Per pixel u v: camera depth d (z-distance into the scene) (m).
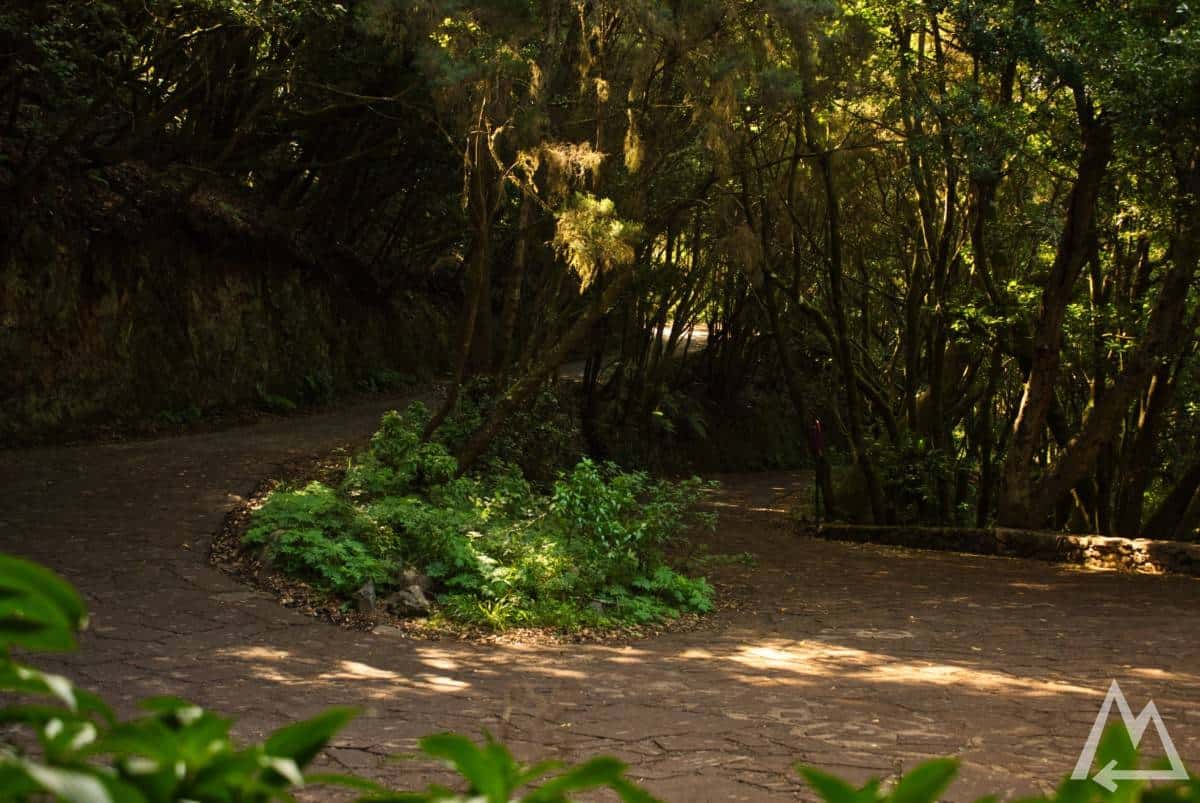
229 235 21.14
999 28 13.91
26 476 13.07
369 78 19.00
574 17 13.78
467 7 12.08
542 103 12.70
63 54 14.17
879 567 14.75
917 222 20.44
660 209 16.62
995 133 15.21
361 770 4.87
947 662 8.19
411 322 29.23
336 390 24.58
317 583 9.45
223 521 11.44
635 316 29.77
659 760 5.26
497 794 0.75
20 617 0.69
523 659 7.93
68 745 0.65
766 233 18.80
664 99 13.71
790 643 9.10
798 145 17.88
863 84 15.42
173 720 0.72
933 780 0.69
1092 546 15.30
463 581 9.75
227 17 14.36
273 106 19.94
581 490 11.48
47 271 16.50
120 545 10.12
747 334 33.62
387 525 10.60
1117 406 16.03
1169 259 16.34
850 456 33.19
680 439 33.00
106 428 17.45
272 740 0.73
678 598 10.76
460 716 5.99
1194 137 12.66
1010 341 18.23
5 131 16.41
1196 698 6.82
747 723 6.05
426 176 22.89
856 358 24.66
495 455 16.08
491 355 18.02
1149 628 9.84
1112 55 12.51
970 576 13.92
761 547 16.88
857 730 5.94
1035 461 23.66
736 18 12.91
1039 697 6.86
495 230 23.97
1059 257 16.31
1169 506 17.17
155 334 18.95
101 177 18.30
